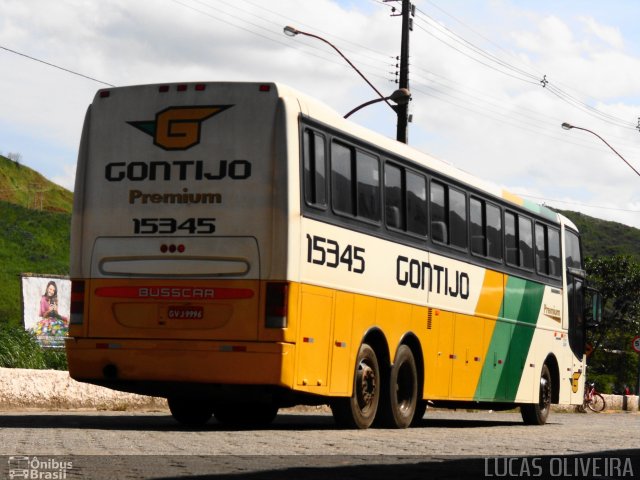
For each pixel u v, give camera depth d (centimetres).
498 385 2241
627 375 8081
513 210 2330
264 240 1468
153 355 1491
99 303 1528
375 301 1702
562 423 2767
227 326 1469
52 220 9300
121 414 2070
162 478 858
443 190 1989
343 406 1644
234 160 1490
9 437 1252
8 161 13575
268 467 984
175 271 1496
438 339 1942
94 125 1559
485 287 2164
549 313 2550
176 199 1506
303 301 1491
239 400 1586
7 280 7550
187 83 1523
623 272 8381
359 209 1664
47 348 2708
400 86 3794
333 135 1596
